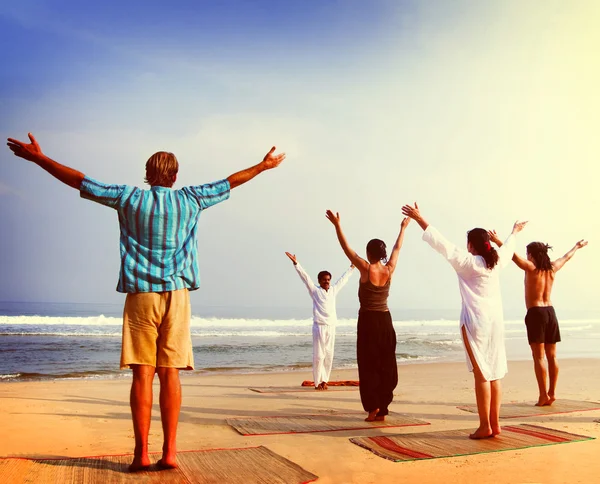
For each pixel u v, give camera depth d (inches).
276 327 1374.3
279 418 220.1
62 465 138.3
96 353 611.5
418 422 210.8
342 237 222.7
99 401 270.5
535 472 136.8
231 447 166.7
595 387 331.3
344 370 490.3
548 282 255.9
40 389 322.0
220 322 1508.4
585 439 172.7
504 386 338.3
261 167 149.8
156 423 209.8
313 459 151.3
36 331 950.4
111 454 157.9
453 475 134.7
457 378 400.2
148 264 134.1
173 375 137.2
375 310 218.8
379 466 143.6
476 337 177.2
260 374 446.0
